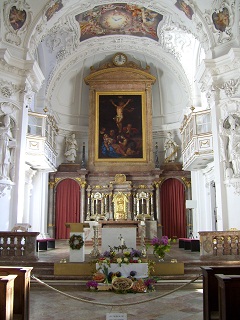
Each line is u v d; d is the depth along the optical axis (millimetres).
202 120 15102
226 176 12195
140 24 17828
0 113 12125
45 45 18188
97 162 19969
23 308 5844
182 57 18672
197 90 18625
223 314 4895
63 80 20578
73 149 20516
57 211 19516
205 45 13672
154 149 21172
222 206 12164
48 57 18656
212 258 9828
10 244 9844
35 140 15289
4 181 11781
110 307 6895
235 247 9930
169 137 20625
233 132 12148
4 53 11938
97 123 20375
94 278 8570
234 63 12367
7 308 4992
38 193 18125
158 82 21500
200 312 6535
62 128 20812
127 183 19203
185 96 20312
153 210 19188
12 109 12484
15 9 12836
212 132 13117
